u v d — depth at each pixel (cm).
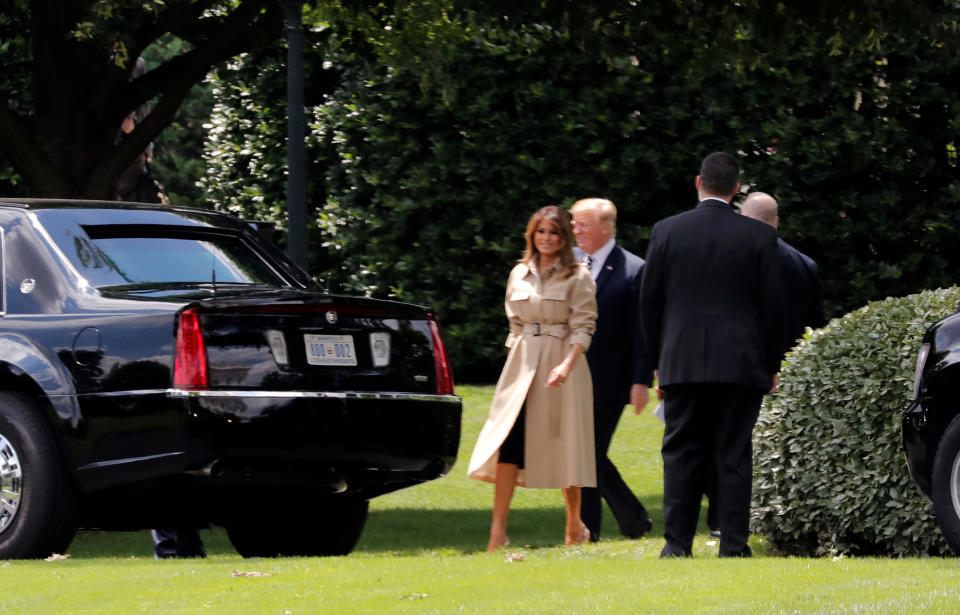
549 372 3030
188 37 5053
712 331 2558
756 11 4669
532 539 3722
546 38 6544
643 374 3244
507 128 6794
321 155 7300
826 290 6850
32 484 2712
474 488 4703
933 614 1836
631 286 3256
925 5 4672
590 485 3050
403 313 2911
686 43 4894
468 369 7088
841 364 2966
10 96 6862
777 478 3009
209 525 2886
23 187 7225
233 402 2614
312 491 2736
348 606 2036
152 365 2630
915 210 6769
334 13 4953
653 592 2095
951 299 3005
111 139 4997
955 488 2591
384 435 2781
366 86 7006
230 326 2655
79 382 2686
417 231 7106
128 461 2642
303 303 2738
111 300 2753
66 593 2222
